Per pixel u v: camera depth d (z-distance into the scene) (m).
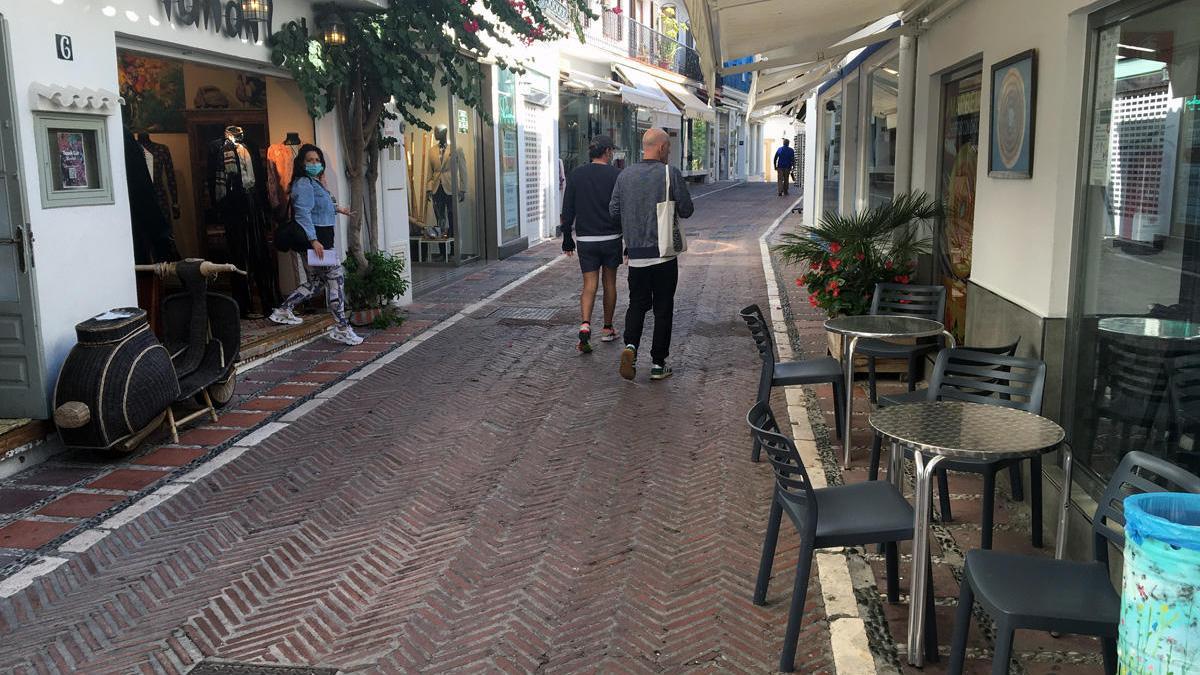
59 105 5.98
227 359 7.00
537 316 10.83
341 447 6.27
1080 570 3.12
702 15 7.20
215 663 3.73
